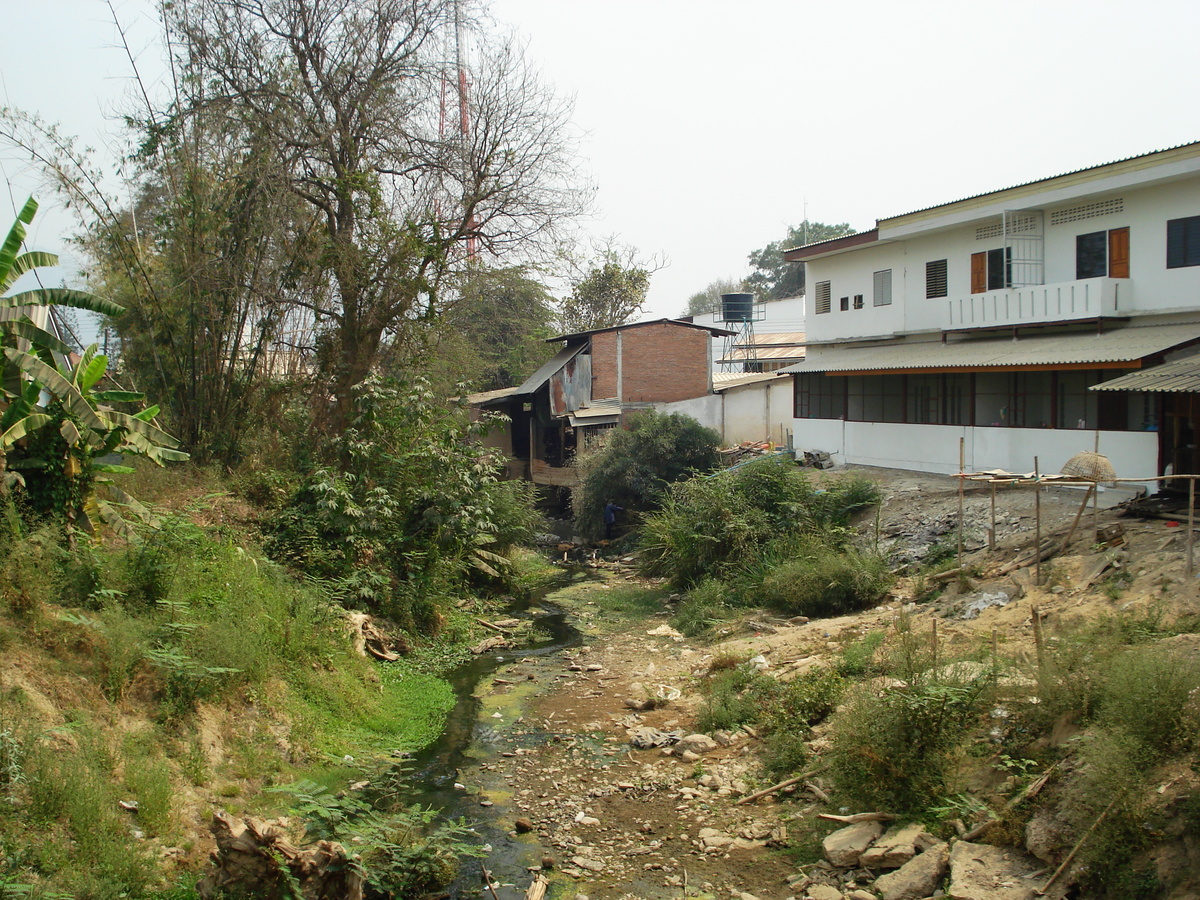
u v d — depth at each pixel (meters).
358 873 6.05
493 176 20.31
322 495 14.02
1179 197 16.38
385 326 19.41
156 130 16.94
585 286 43.62
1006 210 19.03
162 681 8.00
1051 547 13.15
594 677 12.87
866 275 24.17
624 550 23.23
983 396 20.41
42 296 9.97
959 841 6.55
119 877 5.81
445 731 10.60
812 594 14.80
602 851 7.55
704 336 30.86
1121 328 17.45
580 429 28.92
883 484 19.94
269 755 8.33
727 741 9.66
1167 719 6.30
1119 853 5.70
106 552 9.49
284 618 10.43
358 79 18.70
